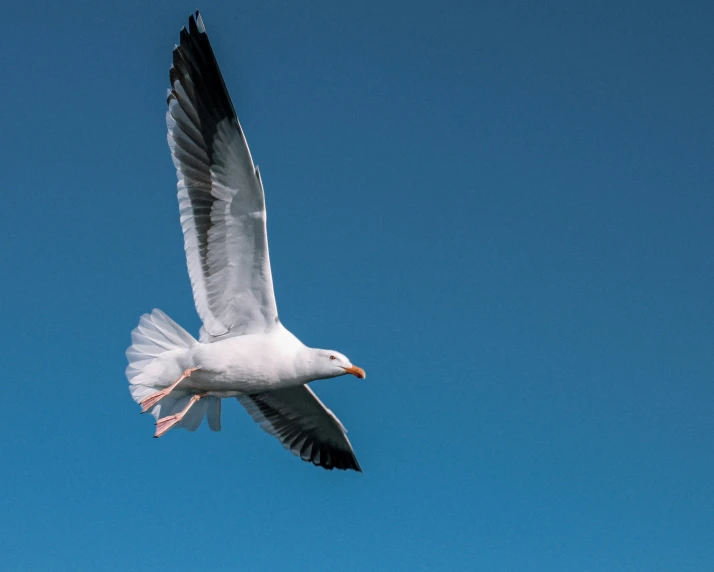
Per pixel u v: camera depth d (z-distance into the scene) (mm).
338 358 8562
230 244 8055
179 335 8500
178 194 8016
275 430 10070
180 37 7691
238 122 7535
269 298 8219
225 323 8352
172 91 7883
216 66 7562
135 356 8523
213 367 8234
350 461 10195
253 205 7809
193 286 8195
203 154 7844
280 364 8336
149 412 8703
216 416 9164
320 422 9969
